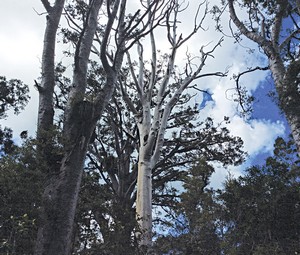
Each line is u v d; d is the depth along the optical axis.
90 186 11.79
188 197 11.85
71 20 15.45
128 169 21.70
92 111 10.09
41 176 8.14
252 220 9.71
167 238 11.09
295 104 9.74
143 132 18.09
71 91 10.91
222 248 9.73
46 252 7.85
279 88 10.17
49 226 8.11
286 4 12.92
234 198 10.37
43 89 10.98
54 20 12.56
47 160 9.17
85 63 11.67
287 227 9.57
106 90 11.03
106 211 10.35
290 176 10.35
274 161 10.58
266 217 9.67
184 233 11.18
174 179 21.92
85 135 9.77
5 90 15.61
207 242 10.31
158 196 21.45
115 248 8.92
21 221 6.62
